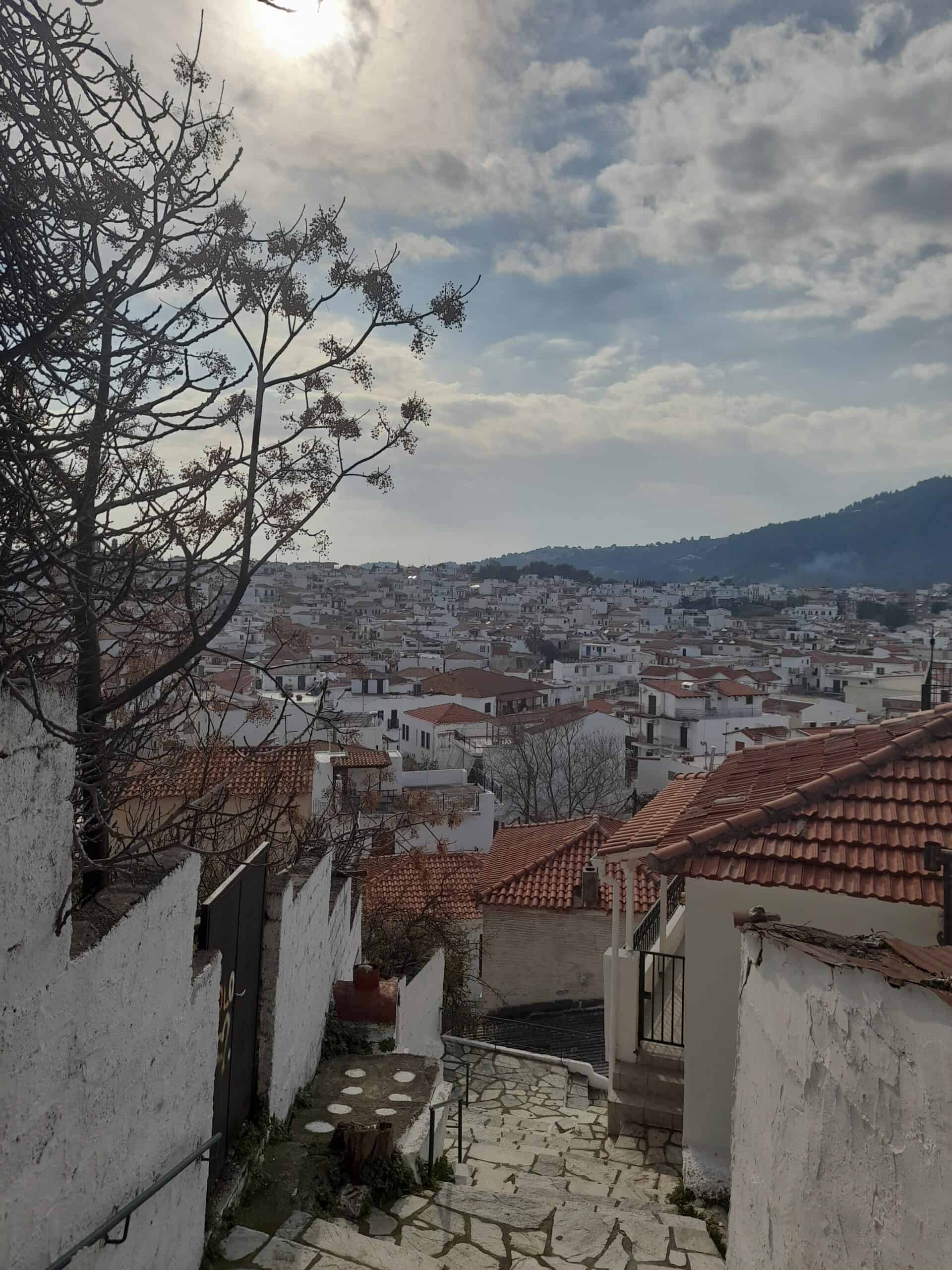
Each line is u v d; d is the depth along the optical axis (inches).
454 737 2295.8
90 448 153.7
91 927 148.1
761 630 7175.2
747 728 2303.2
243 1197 234.4
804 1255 173.5
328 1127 281.9
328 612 6530.5
